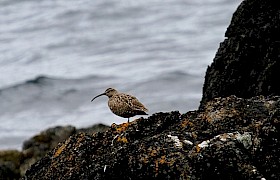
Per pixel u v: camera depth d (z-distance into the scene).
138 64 69.19
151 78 57.81
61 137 24.81
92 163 9.53
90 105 51.16
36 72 70.81
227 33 16.98
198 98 50.00
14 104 54.16
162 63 67.94
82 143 10.09
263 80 15.58
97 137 10.11
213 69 17.00
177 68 63.19
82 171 9.75
